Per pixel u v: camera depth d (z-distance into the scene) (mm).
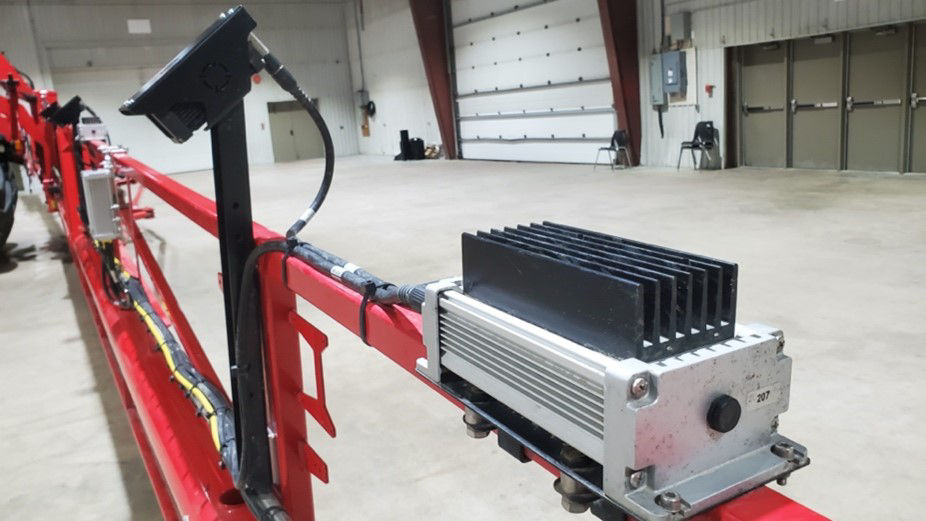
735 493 537
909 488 1843
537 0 11266
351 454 2225
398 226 6457
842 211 5617
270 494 1188
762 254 4430
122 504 2078
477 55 13062
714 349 563
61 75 14398
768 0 8148
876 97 7566
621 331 560
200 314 3924
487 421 763
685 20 9070
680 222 5668
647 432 513
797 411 2307
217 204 1071
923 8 6828
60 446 2465
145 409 1716
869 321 3100
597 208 6676
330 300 1013
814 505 1796
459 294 790
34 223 7648
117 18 14734
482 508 1891
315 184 11070
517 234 789
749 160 9062
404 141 14844
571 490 613
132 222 2455
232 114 1023
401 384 2773
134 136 15266
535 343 629
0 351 3488
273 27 16547
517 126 12453
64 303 4320
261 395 1168
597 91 10539
